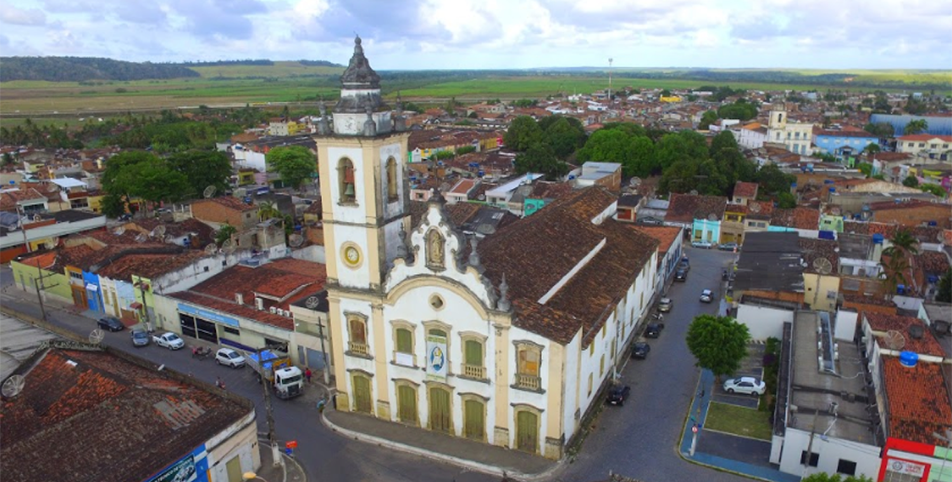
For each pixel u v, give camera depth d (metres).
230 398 44.28
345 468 44.72
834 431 41.81
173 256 73.69
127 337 67.69
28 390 44.53
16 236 94.00
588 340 46.25
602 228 66.94
